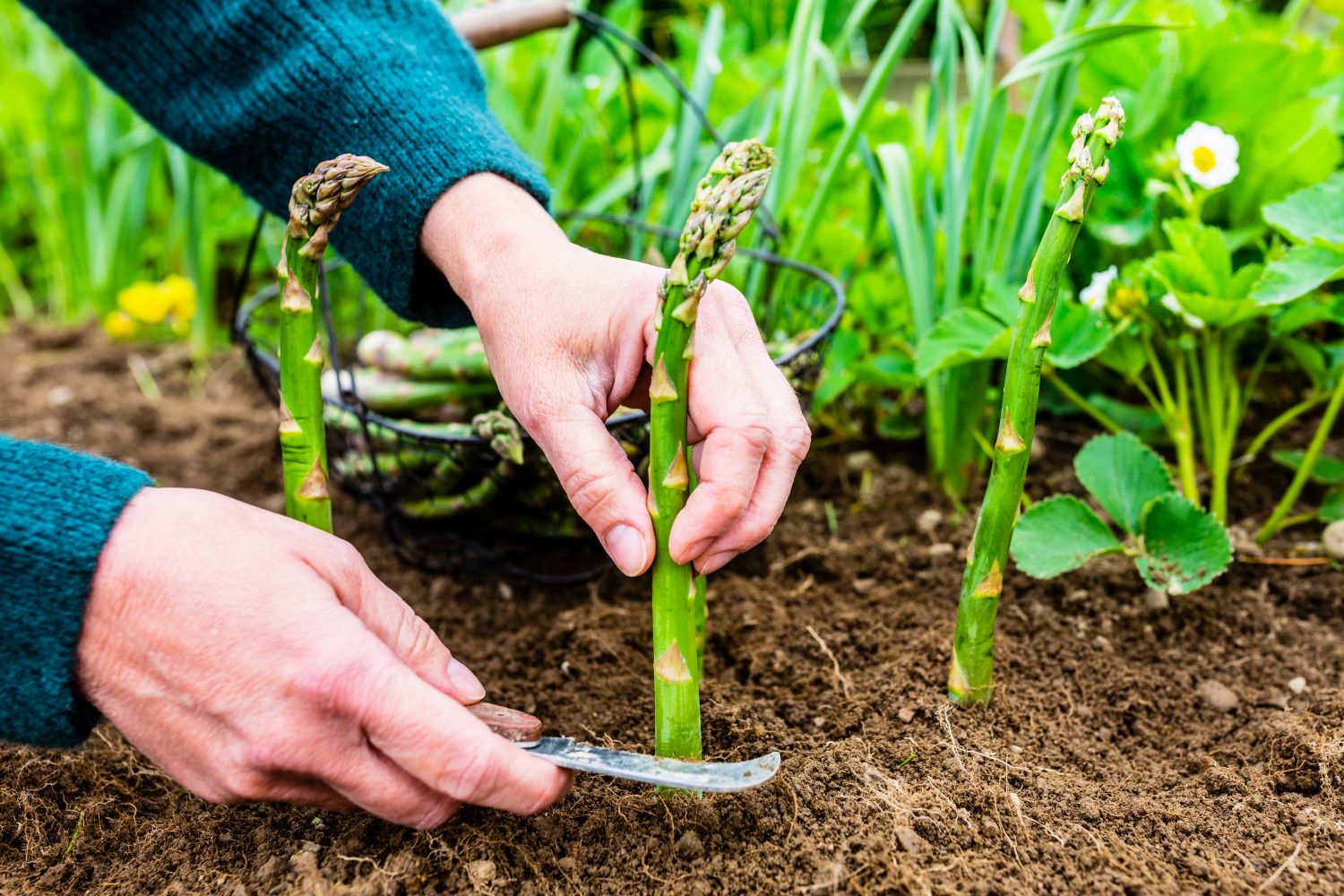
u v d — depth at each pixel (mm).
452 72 612
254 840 527
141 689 468
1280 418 697
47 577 453
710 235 455
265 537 481
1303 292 621
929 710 581
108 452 914
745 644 642
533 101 1119
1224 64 721
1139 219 718
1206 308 656
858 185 951
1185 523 616
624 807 531
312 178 483
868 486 770
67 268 1285
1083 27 682
